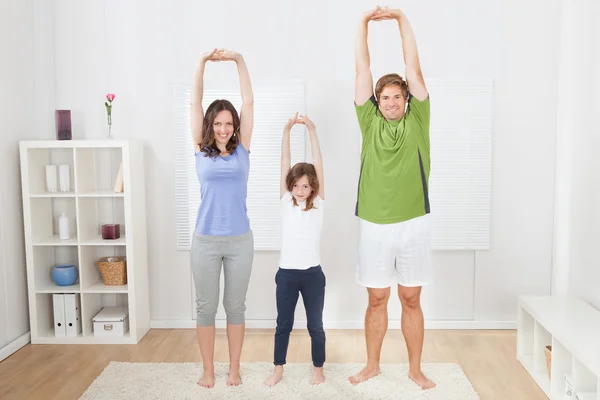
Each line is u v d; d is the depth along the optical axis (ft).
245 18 12.61
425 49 12.51
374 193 9.71
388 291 10.07
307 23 12.55
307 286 9.86
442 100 12.50
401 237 9.70
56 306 12.32
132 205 12.05
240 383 10.07
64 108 12.88
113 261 12.67
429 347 11.92
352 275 12.91
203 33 12.67
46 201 12.76
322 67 12.59
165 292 13.20
